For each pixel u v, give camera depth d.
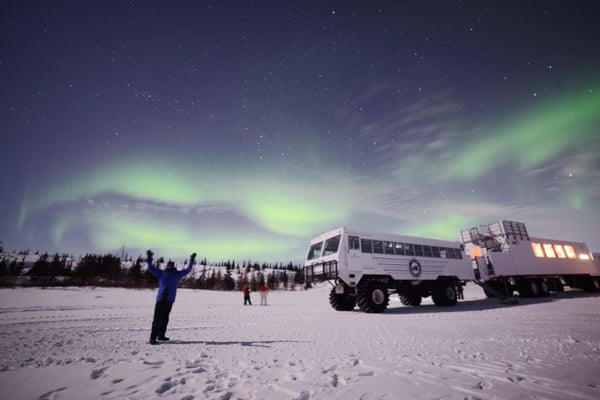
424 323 8.27
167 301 5.70
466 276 15.30
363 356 4.37
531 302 14.98
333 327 7.68
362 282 12.09
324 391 2.84
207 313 12.13
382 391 2.84
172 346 5.18
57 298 21.05
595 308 11.06
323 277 12.21
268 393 2.80
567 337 5.72
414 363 3.93
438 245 14.91
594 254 23.59
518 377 3.26
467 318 9.30
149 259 5.81
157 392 2.82
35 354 4.41
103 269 61.94
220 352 4.68
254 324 8.41
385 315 10.66
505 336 5.98
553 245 20.72
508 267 17.28
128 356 4.35
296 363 3.95
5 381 3.11
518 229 19.08
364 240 12.48
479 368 3.64
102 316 10.20
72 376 3.30
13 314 10.66
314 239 14.00
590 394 2.73
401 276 12.88
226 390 2.88
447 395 2.73
